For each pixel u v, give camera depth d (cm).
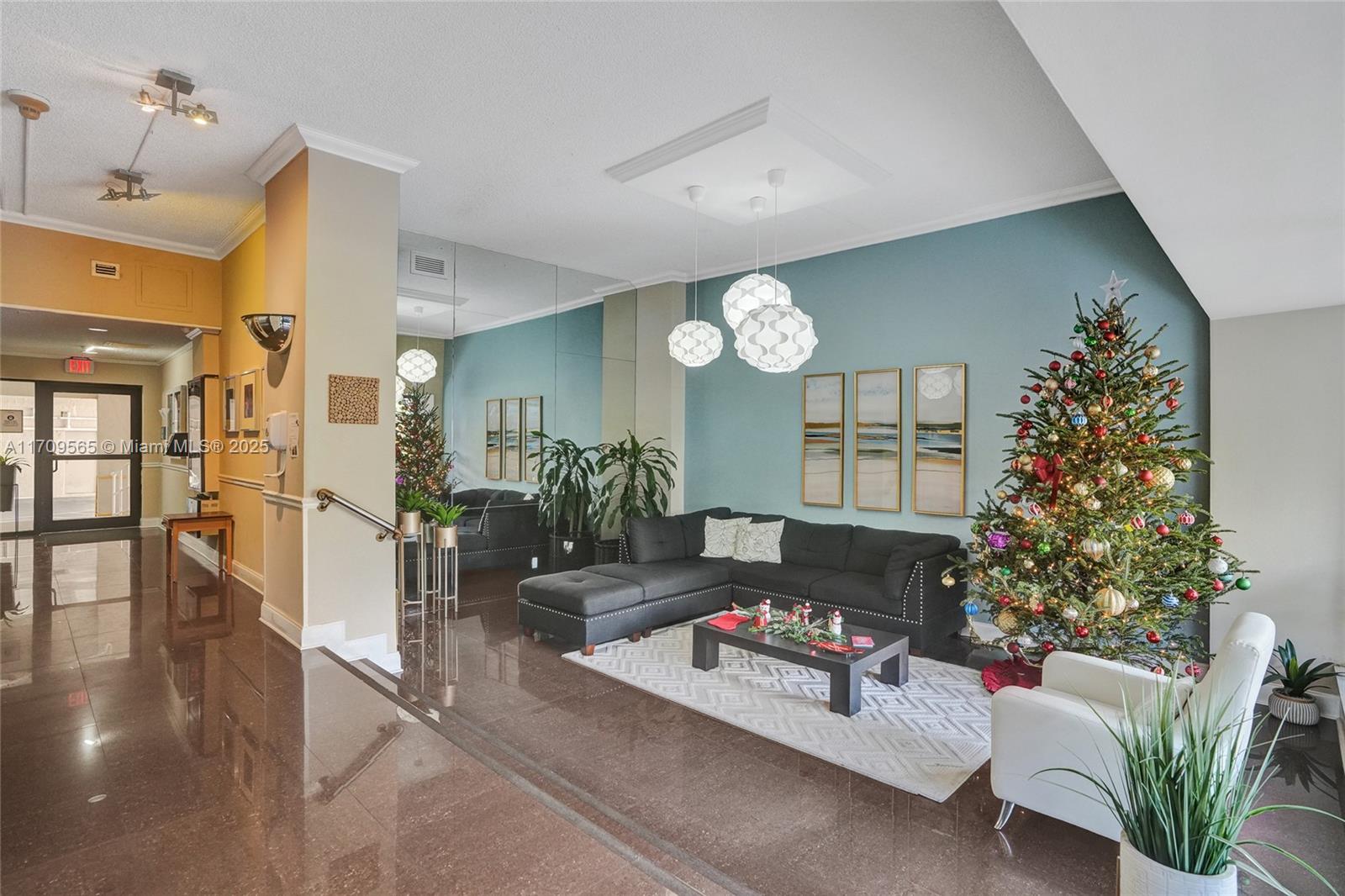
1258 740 318
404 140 373
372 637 392
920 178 418
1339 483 349
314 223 368
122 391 899
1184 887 143
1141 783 157
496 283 588
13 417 834
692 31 273
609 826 234
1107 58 162
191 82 311
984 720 329
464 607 528
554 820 214
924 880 209
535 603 450
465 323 570
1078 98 181
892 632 437
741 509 627
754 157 367
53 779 235
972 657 424
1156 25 147
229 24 269
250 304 513
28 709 295
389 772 243
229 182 432
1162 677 244
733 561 547
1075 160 390
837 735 312
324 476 374
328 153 372
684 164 376
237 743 264
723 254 593
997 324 470
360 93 323
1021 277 460
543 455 626
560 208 479
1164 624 337
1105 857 222
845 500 553
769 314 367
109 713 291
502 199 462
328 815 214
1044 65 168
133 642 387
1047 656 270
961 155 385
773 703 350
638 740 307
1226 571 332
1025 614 346
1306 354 359
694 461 667
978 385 479
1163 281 406
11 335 640
